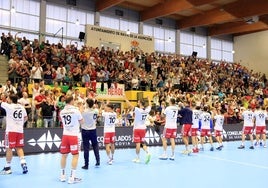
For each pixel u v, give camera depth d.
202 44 29.14
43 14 20.67
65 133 6.33
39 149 10.03
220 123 12.10
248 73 27.20
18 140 6.95
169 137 9.48
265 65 28.45
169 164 8.69
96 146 8.05
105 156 9.84
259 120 13.17
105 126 8.43
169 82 18.78
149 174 7.28
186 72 21.69
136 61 20.12
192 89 19.39
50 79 14.27
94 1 22.94
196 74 22.09
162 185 6.22
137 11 24.98
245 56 30.16
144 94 16.73
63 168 6.41
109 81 16.44
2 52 14.89
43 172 7.24
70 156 9.59
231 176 7.25
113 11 23.78
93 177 6.84
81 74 15.80
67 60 16.61
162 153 10.74
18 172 7.18
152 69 19.95
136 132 8.77
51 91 12.04
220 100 18.28
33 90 11.62
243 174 7.50
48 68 14.58
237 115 16.34
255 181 6.74
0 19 19.27
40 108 10.43
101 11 22.98
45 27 20.83
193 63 23.89
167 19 26.81
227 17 22.92
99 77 16.41
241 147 12.62
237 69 26.50
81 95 11.98
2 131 9.34
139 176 7.04
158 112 12.98
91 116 7.73
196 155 10.52
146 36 24.34
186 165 8.59
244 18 20.77
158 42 26.36
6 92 10.32
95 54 18.64
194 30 28.48
